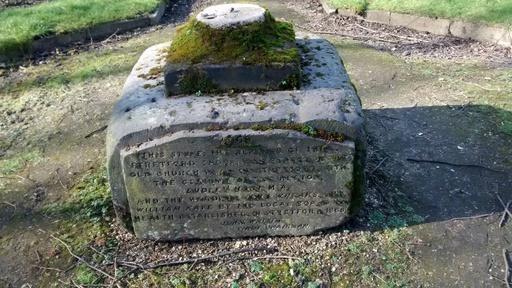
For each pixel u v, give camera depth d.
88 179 3.88
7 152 4.30
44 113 4.87
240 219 3.10
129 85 3.27
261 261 3.05
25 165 4.11
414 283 2.91
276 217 3.10
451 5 6.53
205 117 2.84
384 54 5.91
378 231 3.24
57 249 3.25
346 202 3.04
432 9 6.54
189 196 2.99
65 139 4.44
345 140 2.86
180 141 2.80
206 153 2.84
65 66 5.84
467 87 5.03
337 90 3.05
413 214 3.39
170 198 3.00
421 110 4.65
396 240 3.18
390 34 6.50
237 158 2.86
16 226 3.47
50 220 3.50
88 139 4.43
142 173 2.91
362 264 3.02
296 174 2.93
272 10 7.66
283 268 3.00
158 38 6.52
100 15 6.76
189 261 3.06
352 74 5.43
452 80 5.19
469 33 6.20
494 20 6.09
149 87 3.20
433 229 3.27
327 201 3.03
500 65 5.49
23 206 3.65
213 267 3.03
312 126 2.83
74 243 3.28
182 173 2.91
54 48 6.28
